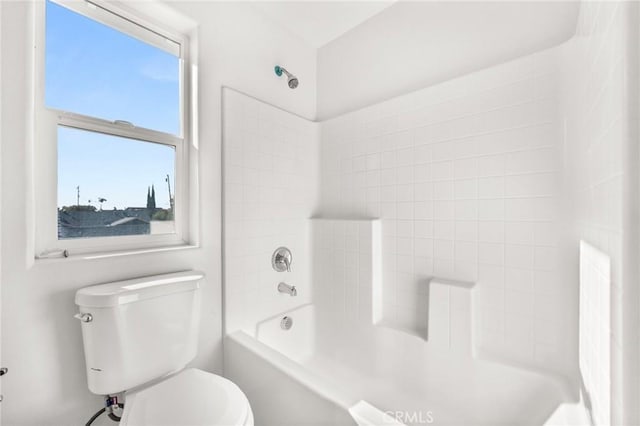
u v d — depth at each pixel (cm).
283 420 111
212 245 145
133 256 118
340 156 195
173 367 113
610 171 66
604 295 71
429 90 153
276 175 177
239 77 159
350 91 193
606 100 70
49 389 98
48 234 102
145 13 129
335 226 186
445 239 147
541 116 120
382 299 172
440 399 138
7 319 90
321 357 188
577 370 112
